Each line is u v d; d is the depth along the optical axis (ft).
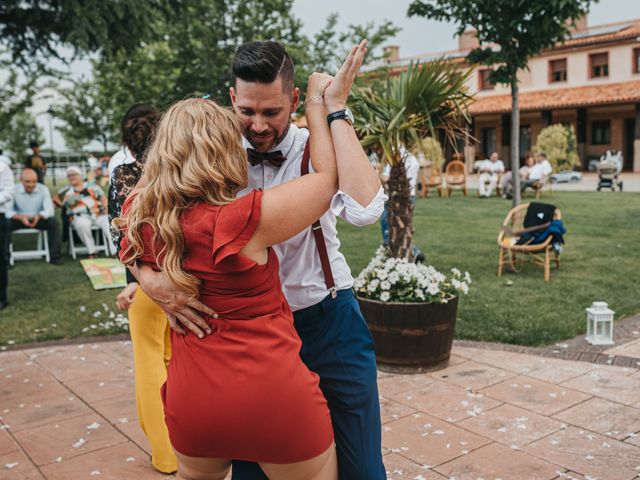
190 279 5.59
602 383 14.33
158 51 56.18
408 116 15.92
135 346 10.39
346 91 6.31
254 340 5.75
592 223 42.42
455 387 14.21
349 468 7.14
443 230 40.50
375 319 15.16
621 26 121.49
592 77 116.57
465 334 18.39
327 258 7.03
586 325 19.12
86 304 23.58
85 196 33.55
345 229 42.65
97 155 130.31
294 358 5.92
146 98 58.95
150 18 39.65
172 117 5.77
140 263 6.00
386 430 12.04
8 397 14.34
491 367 15.53
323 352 7.12
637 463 10.58
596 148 120.78
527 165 64.39
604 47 113.70
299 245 6.93
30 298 24.58
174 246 5.58
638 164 110.32
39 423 12.84
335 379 7.11
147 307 10.11
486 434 11.78
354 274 27.45
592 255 30.89
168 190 5.57
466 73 15.72
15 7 39.37
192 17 48.88
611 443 11.34
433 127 16.66
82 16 34.94
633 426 12.04
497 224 43.24
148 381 10.35
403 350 15.06
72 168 33.45
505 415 12.64
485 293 23.44
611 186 69.62
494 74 29.32
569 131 92.07
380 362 15.35
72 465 11.00
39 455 11.40
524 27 27.71
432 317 14.94
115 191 9.42
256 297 5.79
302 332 7.18
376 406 7.21
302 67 52.90
